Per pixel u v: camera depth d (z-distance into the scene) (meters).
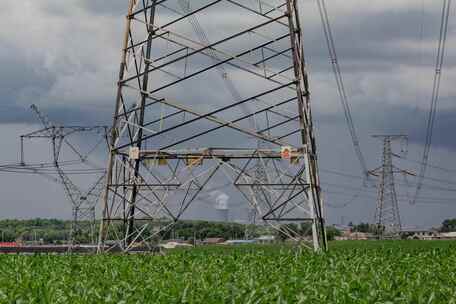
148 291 24.36
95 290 24.86
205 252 39.81
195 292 23.98
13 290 25.38
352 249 39.09
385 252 37.81
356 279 26.36
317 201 45.19
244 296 23.12
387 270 29.94
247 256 36.53
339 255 36.12
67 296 24.47
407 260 33.78
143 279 28.94
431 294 22.12
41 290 25.25
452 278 26.95
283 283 25.00
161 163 45.19
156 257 37.69
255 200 43.53
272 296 22.70
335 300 22.67
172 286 24.92
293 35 43.47
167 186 44.97
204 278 27.50
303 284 25.53
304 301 22.25
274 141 43.66
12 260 37.59
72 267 34.38
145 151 45.25
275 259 35.59
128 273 30.66
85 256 39.75
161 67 44.53
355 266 31.81
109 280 28.42
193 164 44.75
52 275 30.64
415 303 22.42
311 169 43.59
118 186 45.12
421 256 35.28
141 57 45.25
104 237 44.91
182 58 44.22
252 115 43.44
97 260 36.53
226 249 42.56
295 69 43.34
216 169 44.25
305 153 43.28
